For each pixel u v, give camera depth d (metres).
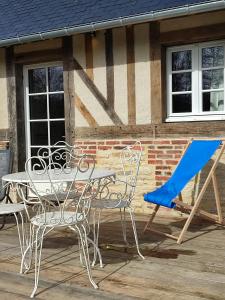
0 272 2.46
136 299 2.02
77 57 4.31
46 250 2.85
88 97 4.27
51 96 4.66
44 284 2.27
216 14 3.58
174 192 3.07
